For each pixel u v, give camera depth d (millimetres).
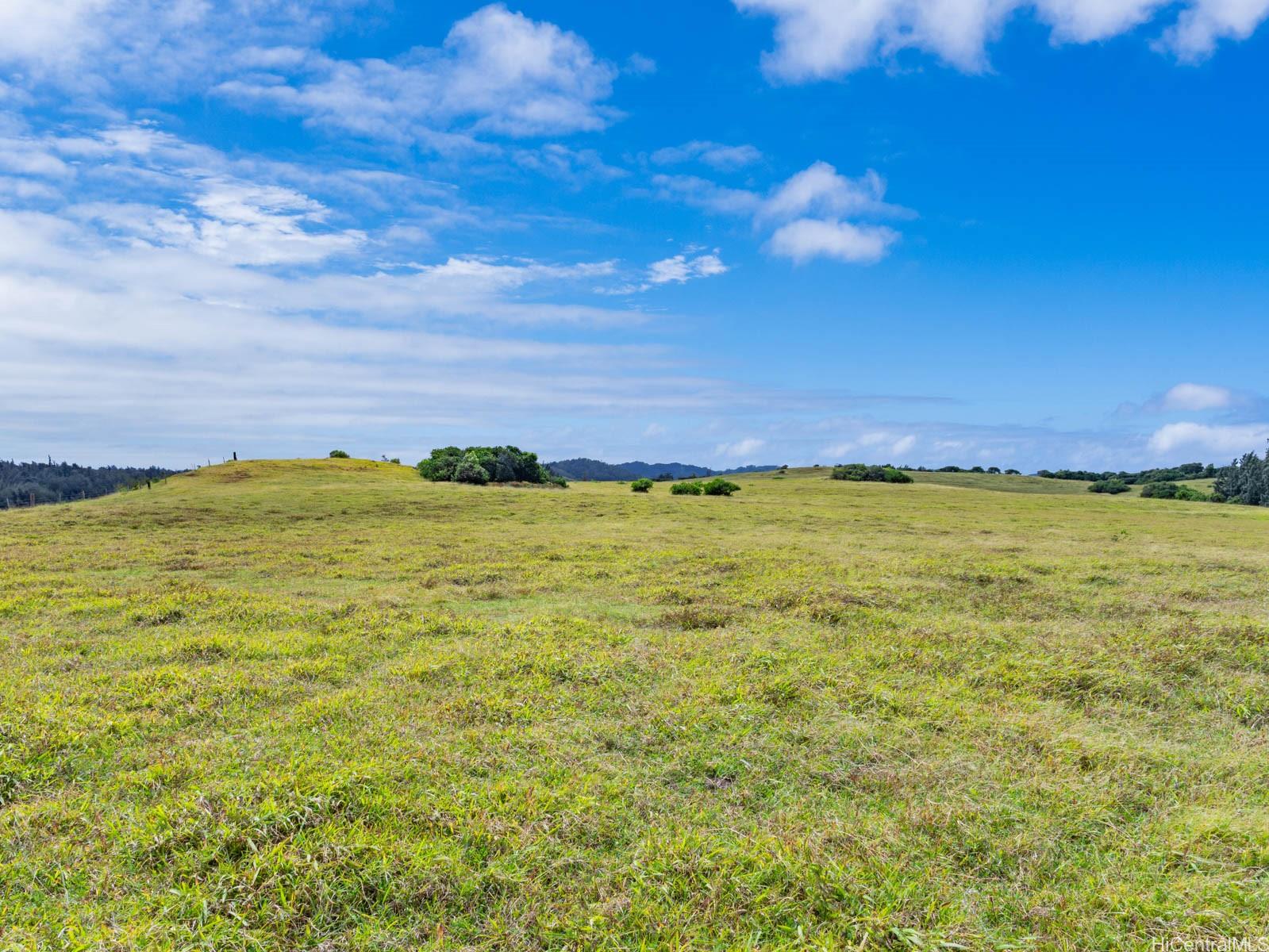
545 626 10188
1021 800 5168
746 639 9516
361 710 6797
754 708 6766
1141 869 4383
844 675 7895
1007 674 8141
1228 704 7402
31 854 4316
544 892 4027
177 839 4348
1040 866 4375
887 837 4570
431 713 6652
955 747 6102
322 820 4527
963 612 11750
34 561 17125
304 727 6359
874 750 5938
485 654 8594
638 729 6398
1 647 9203
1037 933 3795
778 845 4430
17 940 3592
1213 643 9281
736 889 4027
